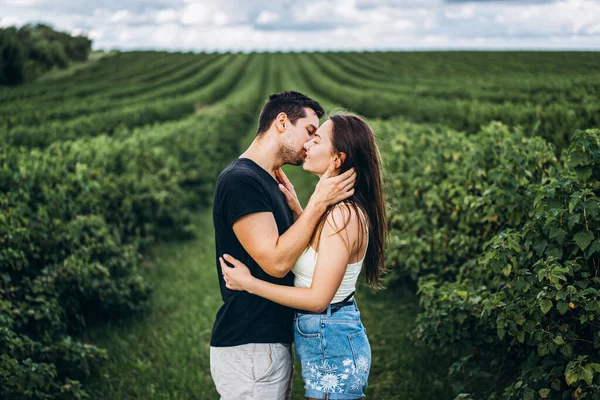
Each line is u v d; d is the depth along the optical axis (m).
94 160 6.93
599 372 2.40
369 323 4.70
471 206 3.82
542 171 3.99
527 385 2.62
